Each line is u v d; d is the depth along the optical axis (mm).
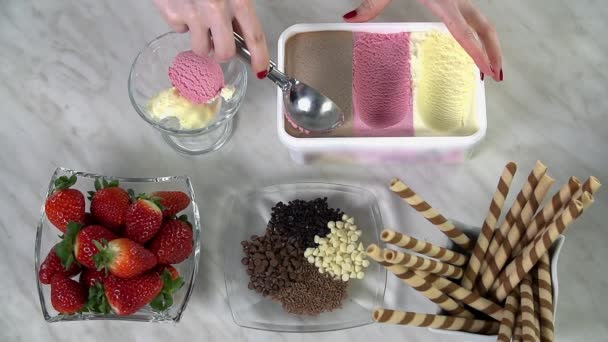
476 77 1070
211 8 917
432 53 1091
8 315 1136
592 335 1066
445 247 1019
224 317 1117
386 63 1094
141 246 1021
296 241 1112
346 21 1100
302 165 1179
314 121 1069
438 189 1149
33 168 1204
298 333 1100
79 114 1226
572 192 849
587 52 1191
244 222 1151
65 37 1260
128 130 1214
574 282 1090
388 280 1111
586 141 1150
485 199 1140
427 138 1037
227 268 1122
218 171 1186
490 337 903
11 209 1186
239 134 1199
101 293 1020
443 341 1083
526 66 1189
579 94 1173
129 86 1117
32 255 1164
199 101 1085
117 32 1257
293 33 1119
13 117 1229
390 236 846
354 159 1145
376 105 1078
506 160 1149
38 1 1275
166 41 1162
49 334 1125
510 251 915
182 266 1102
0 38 1266
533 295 905
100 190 1068
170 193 1085
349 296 1104
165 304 1043
